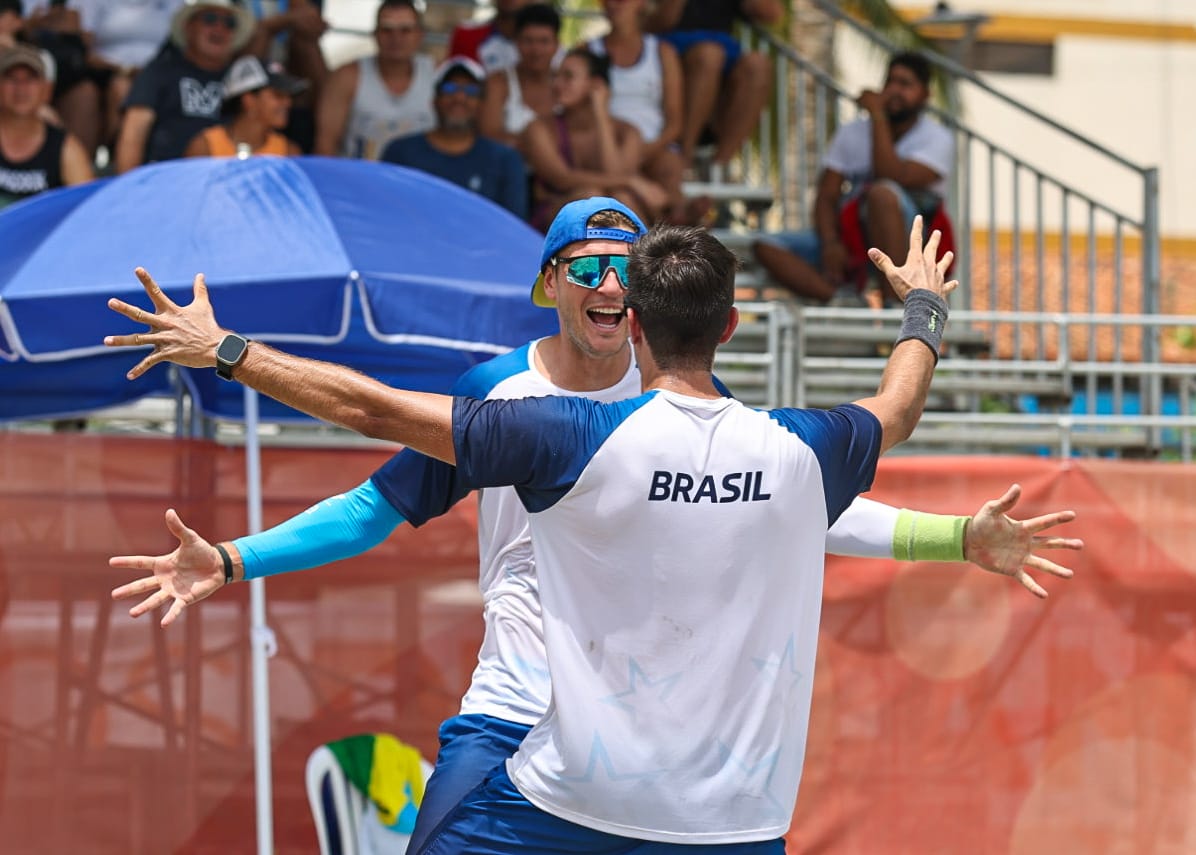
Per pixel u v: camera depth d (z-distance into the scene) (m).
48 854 15.92
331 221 14.58
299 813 16.42
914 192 24.83
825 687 16.58
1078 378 36.47
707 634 8.21
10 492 15.97
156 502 16.20
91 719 16.02
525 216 23.30
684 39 27.41
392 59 24.52
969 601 16.66
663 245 8.59
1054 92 63.88
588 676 8.27
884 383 8.99
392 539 16.75
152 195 15.02
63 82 24.55
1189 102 64.50
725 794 8.23
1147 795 16.59
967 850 16.53
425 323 14.23
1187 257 63.97
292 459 16.48
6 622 15.95
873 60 49.59
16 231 15.00
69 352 14.15
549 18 25.06
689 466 8.18
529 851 8.67
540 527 8.43
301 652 16.56
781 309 20.27
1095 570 16.67
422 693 16.72
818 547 8.48
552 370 10.36
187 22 22.98
